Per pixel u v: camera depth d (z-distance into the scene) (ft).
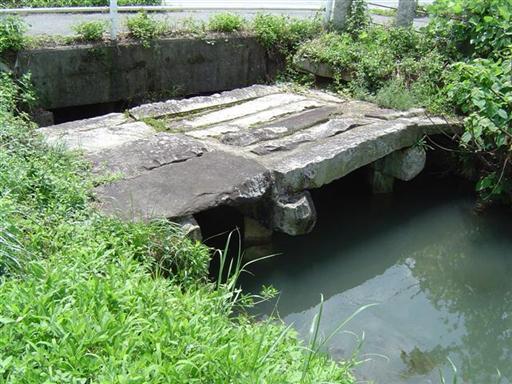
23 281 12.32
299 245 21.84
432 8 28.14
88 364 10.13
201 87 29.91
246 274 19.89
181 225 17.10
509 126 22.34
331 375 12.00
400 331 18.08
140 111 23.77
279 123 23.50
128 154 19.92
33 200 15.89
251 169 19.36
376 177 25.08
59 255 13.75
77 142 20.71
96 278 12.45
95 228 15.48
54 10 28.17
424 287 20.61
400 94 25.90
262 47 31.09
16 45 24.81
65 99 26.37
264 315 18.28
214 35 29.71
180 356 10.82
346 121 23.79
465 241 23.17
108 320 11.06
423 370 16.38
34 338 10.55
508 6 25.75
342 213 24.22
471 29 26.76
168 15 32.01
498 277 21.27
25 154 17.90
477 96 22.07
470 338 18.12
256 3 38.93
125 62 27.45
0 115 19.53
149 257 15.30
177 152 20.10
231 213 22.00
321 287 20.13
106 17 30.89
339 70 28.76
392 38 29.25
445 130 24.59
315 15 34.14
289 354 12.30
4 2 32.45
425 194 25.93
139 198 17.57
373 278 21.03
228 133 22.27
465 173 26.35
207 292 14.94
